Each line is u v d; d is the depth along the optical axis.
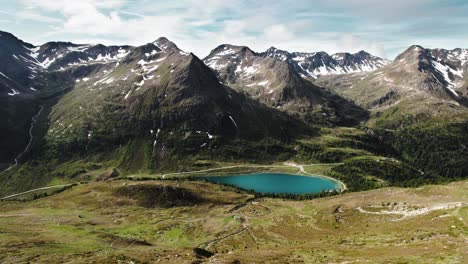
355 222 114.12
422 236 80.25
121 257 79.12
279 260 73.38
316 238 105.56
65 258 80.56
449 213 93.50
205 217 153.12
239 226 134.38
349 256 71.88
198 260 74.44
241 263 71.44
